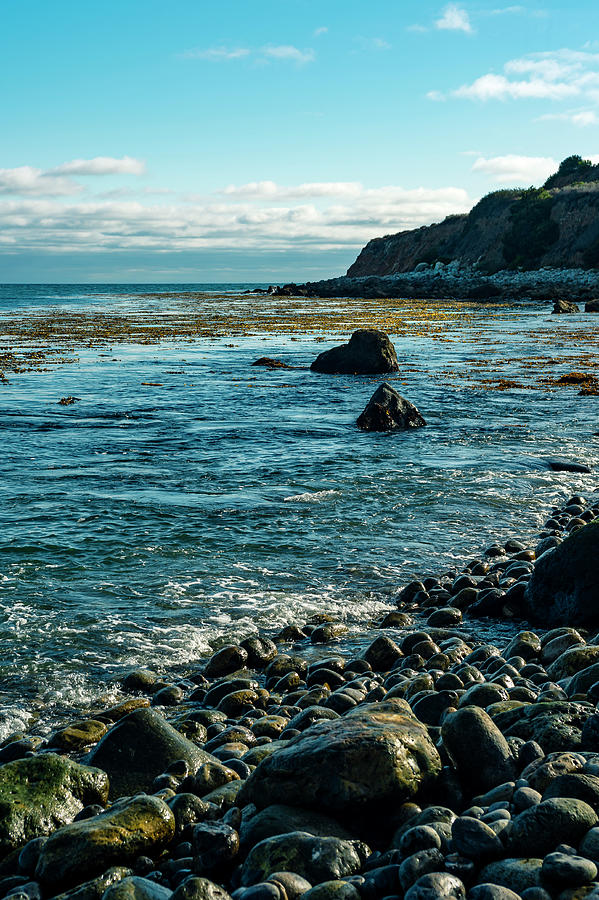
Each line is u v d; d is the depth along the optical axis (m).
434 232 168.00
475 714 6.15
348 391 33.78
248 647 9.91
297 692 8.69
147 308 107.81
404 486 18.09
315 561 13.41
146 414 28.17
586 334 59.25
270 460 20.83
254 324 73.31
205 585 12.25
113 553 13.52
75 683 9.16
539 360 44.19
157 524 15.12
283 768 5.58
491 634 10.70
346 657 9.90
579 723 6.41
